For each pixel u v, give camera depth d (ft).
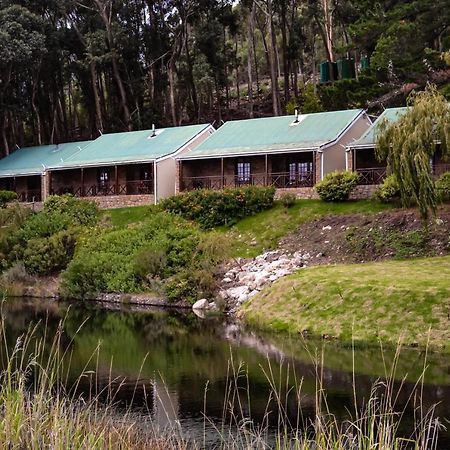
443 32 132.87
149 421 39.01
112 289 104.27
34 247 119.96
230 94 269.03
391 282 70.74
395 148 78.33
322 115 138.62
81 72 208.95
